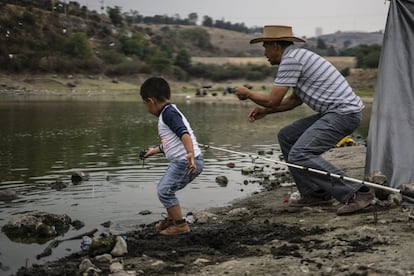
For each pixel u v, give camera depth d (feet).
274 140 58.59
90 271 15.88
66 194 29.63
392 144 24.48
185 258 17.16
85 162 40.70
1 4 299.79
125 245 17.92
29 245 20.53
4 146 50.26
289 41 22.41
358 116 21.80
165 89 19.42
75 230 22.58
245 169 37.19
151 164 39.63
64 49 285.64
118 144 52.85
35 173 35.94
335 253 16.42
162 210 26.00
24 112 102.32
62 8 357.61
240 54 533.14
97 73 282.97
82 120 84.58
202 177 35.42
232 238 19.04
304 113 114.93
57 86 241.35
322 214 22.27
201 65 354.74
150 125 76.33
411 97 24.77
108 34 363.97
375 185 20.54
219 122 85.92
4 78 236.02
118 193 29.81
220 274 15.30
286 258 16.34
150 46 380.58
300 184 23.99
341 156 40.11
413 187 22.20
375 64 288.92
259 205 26.30
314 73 21.77
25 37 281.54
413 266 14.82
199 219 23.06
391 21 25.77
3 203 27.58
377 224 19.57
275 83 22.03
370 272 14.60
